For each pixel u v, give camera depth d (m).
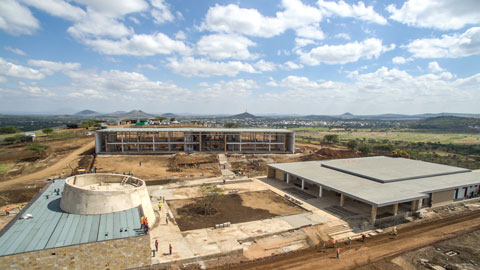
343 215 45.16
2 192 53.25
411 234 39.44
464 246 35.44
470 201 54.41
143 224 30.47
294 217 44.00
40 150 85.25
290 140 110.25
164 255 31.38
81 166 75.69
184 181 66.25
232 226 40.19
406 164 71.00
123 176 45.34
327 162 73.44
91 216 33.88
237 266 30.67
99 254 27.36
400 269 30.12
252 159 94.12
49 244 26.72
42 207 36.53
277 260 32.00
